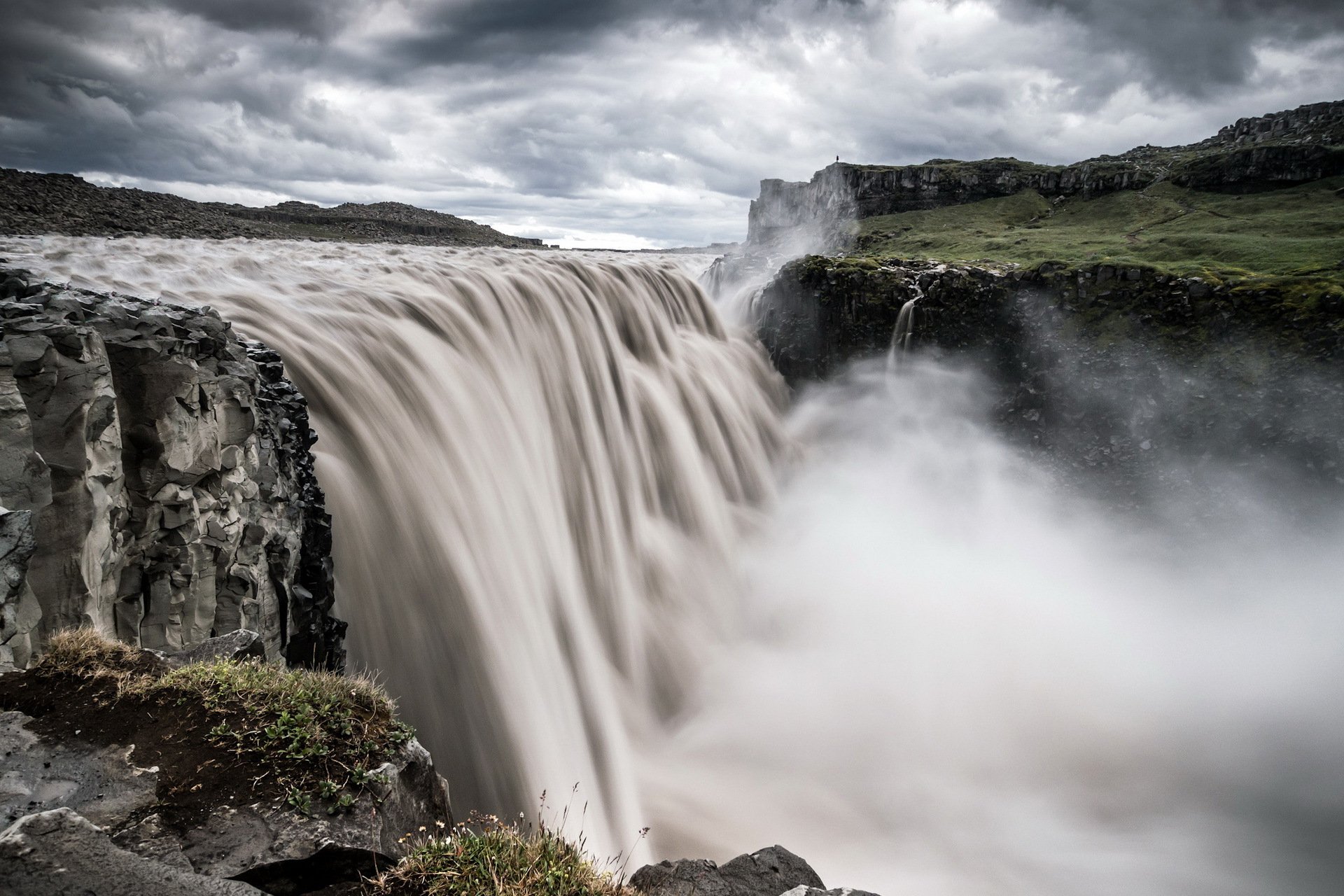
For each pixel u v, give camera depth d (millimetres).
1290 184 85188
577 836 19844
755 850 21906
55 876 5219
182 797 6363
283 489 16906
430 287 31875
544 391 33312
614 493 34094
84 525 11414
